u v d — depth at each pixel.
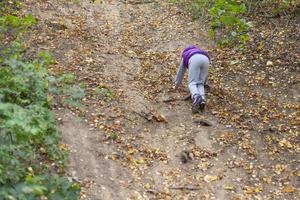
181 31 10.06
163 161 5.77
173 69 8.34
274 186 5.40
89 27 9.93
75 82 7.30
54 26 9.45
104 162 5.57
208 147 6.12
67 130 6.05
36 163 4.76
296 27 9.66
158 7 11.61
